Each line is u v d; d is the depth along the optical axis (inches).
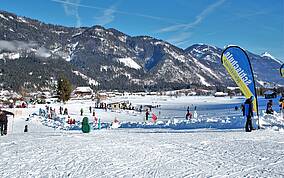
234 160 328.8
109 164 316.5
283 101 906.7
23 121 1657.2
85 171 289.1
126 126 909.2
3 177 269.1
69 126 1191.6
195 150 390.0
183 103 4365.2
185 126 759.7
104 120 1692.9
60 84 3737.7
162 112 2437.3
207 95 7568.9
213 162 321.7
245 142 443.5
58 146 428.5
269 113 844.6
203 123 783.7
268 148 393.1
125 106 3002.0
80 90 5703.7
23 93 5880.9
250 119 575.2
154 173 280.4
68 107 2908.5
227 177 264.7
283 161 319.6
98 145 435.8
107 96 6254.9
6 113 684.7
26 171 289.4
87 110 2603.3
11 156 358.6
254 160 326.6
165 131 654.5
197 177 266.4
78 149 403.9
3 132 668.7
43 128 1223.5
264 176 265.1
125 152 380.8
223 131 597.6
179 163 319.0
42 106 2928.2
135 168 299.4
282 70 784.9
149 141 470.9
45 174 279.3
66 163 321.7
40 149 404.5
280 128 602.2
